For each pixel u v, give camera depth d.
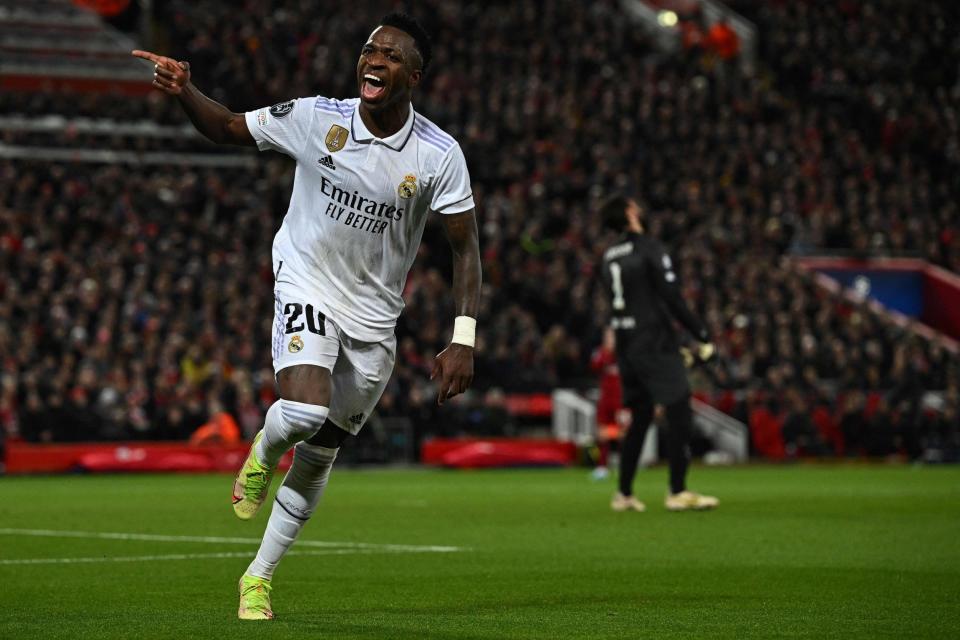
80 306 29.11
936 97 47.97
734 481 22.77
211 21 40.75
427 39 6.80
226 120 6.93
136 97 40.62
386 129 6.79
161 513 15.27
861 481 22.66
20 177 33.34
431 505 16.59
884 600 7.88
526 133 40.69
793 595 8.10
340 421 6.95
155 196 33.97
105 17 45.09
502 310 34.12
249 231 33.38
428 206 6.96
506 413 30.48
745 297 35.62
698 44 46.09
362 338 6.84
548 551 10.77
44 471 26.03
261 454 6.69
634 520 13.88
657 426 30.06
